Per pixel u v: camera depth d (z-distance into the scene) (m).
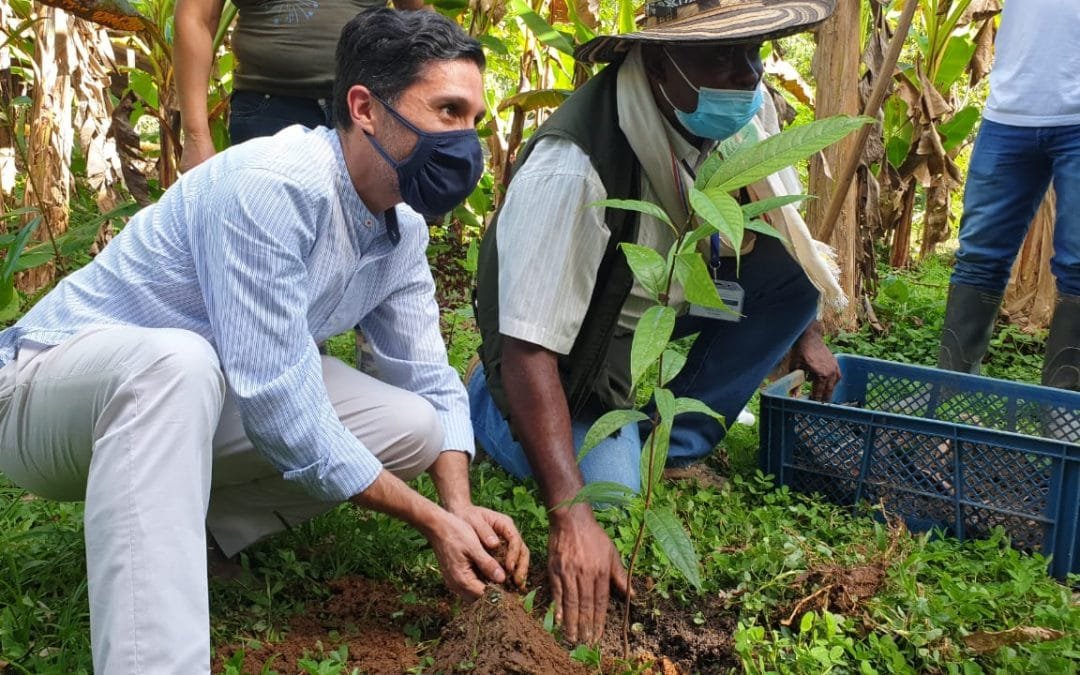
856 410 3.22
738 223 1.73
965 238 4.21
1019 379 4.97
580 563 2.48
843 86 5.09
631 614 2.56
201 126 3.36
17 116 5.76
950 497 3.10
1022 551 3.01
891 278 6.57
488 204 5.71
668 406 2.00
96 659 1.82
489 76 8.46
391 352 2.62
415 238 2.48
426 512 2.26
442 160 2.10
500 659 2.07
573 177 2.78
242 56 3.53
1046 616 2.49
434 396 2.60
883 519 3.21
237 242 1.99
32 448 2.12
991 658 2.42
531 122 7.27
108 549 1.81
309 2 3.44
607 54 2.92
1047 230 5.65
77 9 4.18
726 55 2.69
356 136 2.11
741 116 2.76
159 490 1.83
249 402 2.02
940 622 2.48
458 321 4.75
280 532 2.70
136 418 1.85
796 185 3.32
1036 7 3.86
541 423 2.72
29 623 2.22
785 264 3.43
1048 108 3.86
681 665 2.42
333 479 2.14
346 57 2.09
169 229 2.10
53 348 2.04
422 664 2.23
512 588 2.43
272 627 2.35
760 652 2.37
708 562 2.73
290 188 2.02
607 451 3.12
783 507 3.22
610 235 2.87
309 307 2.26
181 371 1.87
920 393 3.75
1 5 5.76
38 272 5.20
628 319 3.24
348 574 2.63
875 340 5.48
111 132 5.90
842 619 2.47
